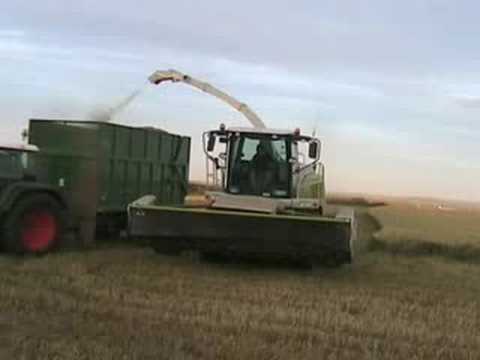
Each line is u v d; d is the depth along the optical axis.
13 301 8.20
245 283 10.56
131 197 15.28
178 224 12.00
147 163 15.81
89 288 9.38
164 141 16.50
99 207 14.24
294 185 13.29
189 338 6.86
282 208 12.77
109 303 8.51
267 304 8.96
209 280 10.66
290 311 8.47
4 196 11.99
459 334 7.79
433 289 10.98
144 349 6.32
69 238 13.97
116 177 14.73
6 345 6.37
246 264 12.63
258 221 11.69
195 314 8.12
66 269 10.90
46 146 14.56
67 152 13.80
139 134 15.43
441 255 15.52
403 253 15.51
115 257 12.60
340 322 8.01
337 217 11.69
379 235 16.30
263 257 12.05
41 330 6.95
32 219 12.26
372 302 9.47
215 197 12.81
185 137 17.53
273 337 7.18
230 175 13.43
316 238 11.52
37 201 12.31
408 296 10.16
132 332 6.92
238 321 7.76
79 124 14.34
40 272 10.55
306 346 6.87
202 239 11.92
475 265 14.39
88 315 7.68
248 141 13.41
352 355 6.66
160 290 9.68
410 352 6.89
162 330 7.13
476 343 7.45
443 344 7.33
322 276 11.77
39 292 8.80
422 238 16.08
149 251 13.69
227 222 11.80
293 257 11.84
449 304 9.77
